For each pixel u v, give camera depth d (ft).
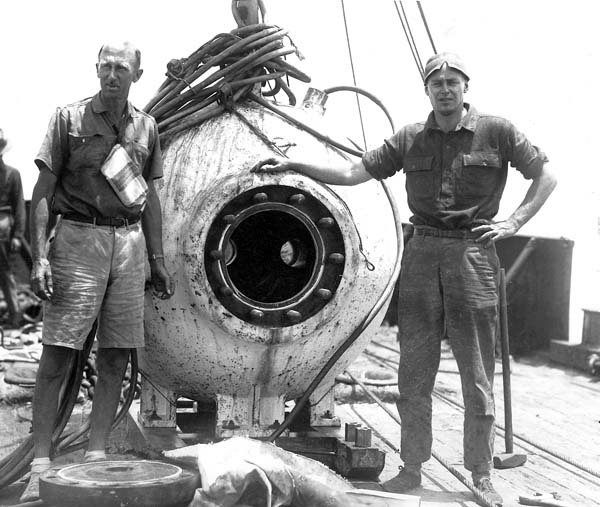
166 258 13.55
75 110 12.70
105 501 10.58
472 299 13.35
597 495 14.12
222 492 11.15
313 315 13.64
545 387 24.23
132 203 12.84
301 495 11.62
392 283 14.42
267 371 14.02
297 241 14.33
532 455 16.75
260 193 13.38
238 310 13.42
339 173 13.78
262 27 15.14
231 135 14.01
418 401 13.92
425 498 13.56
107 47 12.59
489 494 13.50
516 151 13.34
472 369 13.51
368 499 11.78
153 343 14.14
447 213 13.37
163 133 14.23
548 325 29.09
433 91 13.12
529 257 29.22
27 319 32.12
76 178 12.72
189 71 14.78
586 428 19.31
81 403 20.29
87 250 12.74
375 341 31.96
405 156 13.57
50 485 10.78
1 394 20.67
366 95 16.08
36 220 12.55
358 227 14.02
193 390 14.65
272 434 14.19
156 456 13.26
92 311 12.75
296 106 15.64
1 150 31.60
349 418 19.76
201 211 13.24
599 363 25.76
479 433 13.61
